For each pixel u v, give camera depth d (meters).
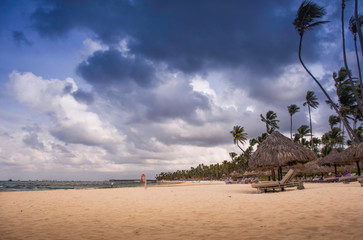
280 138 14.67
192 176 168.38
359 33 16.53
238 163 87.38
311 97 43.47
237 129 48.09
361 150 19.09
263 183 13.09
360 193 9.14
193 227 4.57
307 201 7.68
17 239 3.88
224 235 3.80
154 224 5.02
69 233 4.30
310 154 14.24
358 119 34.59
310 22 22.36
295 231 3.80
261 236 3.60
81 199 11.58
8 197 13.65
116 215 6.41
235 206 7.48
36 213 7.05
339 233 3.52
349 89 31.45
